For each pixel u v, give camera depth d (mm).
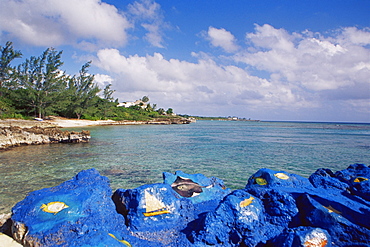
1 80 54812
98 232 4168
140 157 18109
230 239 4414
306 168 15359
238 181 11539
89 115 74500
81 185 6129
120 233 4551
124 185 10898
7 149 20844
